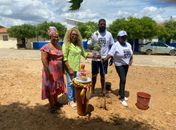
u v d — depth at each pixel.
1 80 3.72
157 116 2.88
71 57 2.58
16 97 3.02
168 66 6.81
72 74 2.60
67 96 2.80
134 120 2.67
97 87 3.45
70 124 2.42
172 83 4.17
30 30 22.39
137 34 15.61
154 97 3.43
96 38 2.85
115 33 15.79
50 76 2.44
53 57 2.43
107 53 2.93
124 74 2.93
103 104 2.83
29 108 2.72
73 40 2.58
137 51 16.12
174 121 2.82
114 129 2.42
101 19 2.84
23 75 4.13
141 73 4.89
